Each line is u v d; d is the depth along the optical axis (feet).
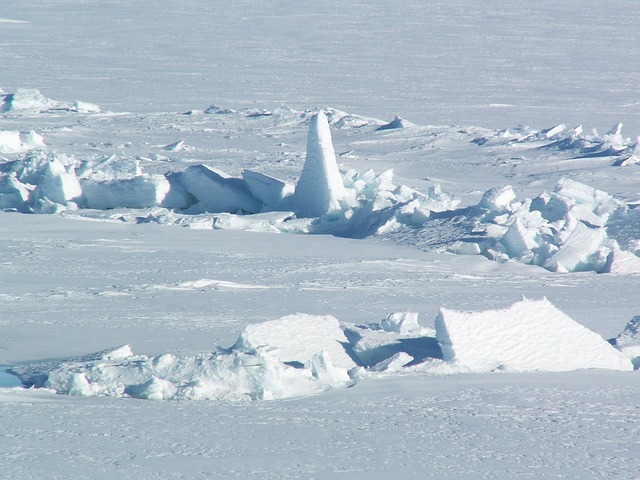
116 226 269.44
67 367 98.78
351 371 103.76
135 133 527.81
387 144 515.09
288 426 80.69
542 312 114.32
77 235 250.16
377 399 91.56
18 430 77.25
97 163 347.56
